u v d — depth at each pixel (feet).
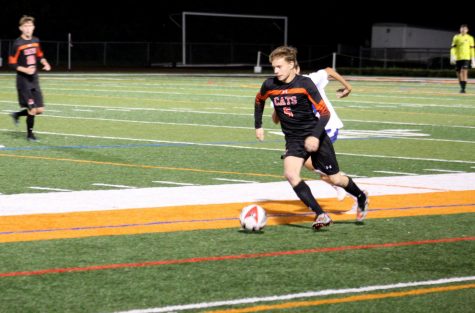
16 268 28.84
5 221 35.91
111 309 24.62
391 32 235.20
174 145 62.90
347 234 34.60
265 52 249.55
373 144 65.82
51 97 114.52
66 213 37.68
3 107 95.86
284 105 34.06
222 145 63.36
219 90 136.36
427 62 223.10
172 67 242.17
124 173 49.08
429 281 27.84
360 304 25.30
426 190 44.86
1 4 270.26
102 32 281.13
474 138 71.26
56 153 57.52
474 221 37.47
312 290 26.63
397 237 34.19
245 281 27.55
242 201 41.11
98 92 126.93
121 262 29.76
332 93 130.31
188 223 36.14
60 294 26.00
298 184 34.30
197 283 27.27
